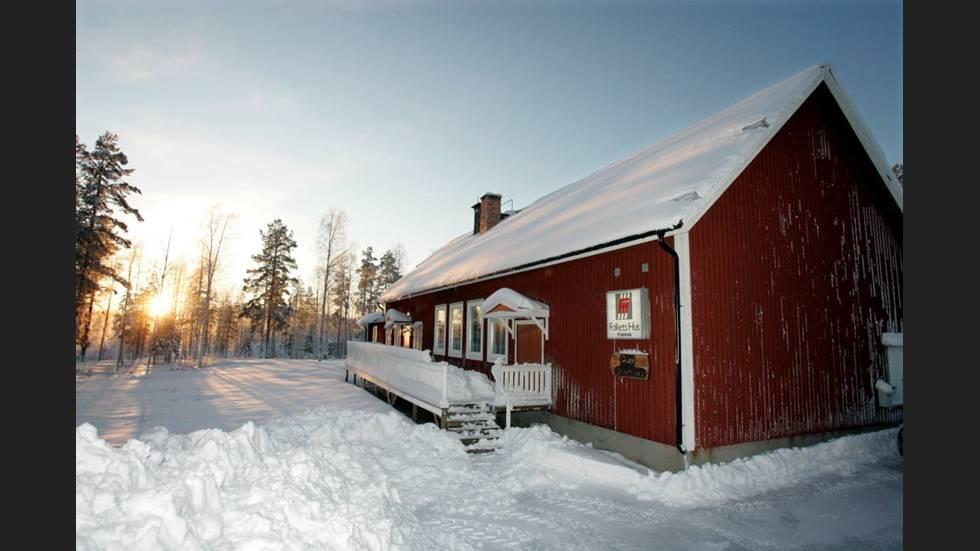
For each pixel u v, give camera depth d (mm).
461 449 9625
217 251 38281
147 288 50125
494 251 15461
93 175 30219
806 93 10070
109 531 3471
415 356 12727
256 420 11812
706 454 8133
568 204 15898
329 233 41906
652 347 8758
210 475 4641
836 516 6758
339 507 5305
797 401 9477
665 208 9000
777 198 9867
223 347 56219
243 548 4035
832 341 10273
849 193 11242
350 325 61000
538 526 6395
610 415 9562
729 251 8961
